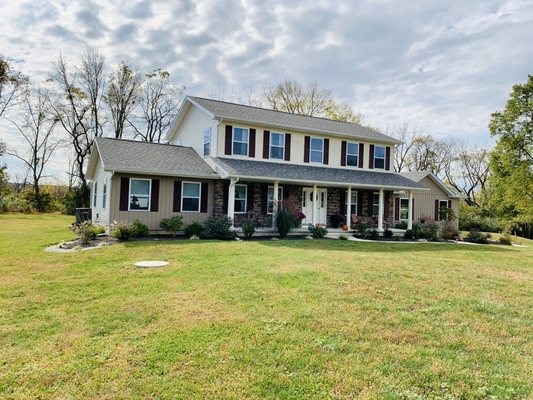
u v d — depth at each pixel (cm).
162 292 614
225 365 362
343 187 1877
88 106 3072
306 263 847
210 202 1567
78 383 332
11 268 811
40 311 527
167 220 1413
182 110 1933
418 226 1897
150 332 443
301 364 366
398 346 411
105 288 645
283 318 487
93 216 1811
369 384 332
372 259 945
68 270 789
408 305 554
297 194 1767
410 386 331
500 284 705
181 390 319
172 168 1471
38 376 343
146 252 1009
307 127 1797
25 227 1794
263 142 1717
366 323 475
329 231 1686
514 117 2509
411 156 4175
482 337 443
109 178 1418
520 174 2492
